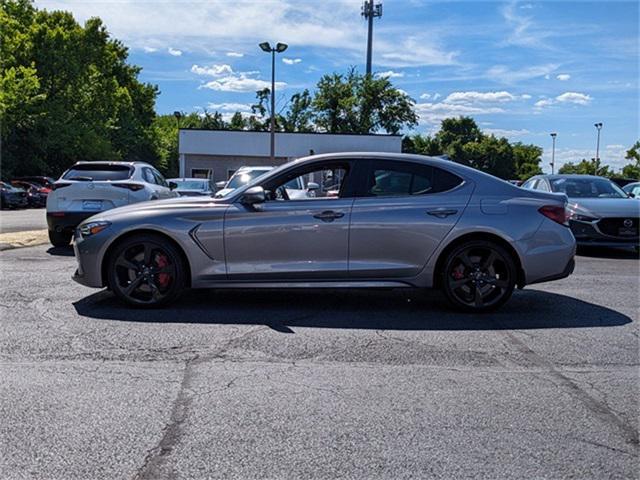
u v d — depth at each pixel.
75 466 2.89
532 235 5.98
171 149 74.12
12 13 45.53
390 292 7.12
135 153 58.69
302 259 5.95
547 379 4.17
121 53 60.12
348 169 6.13
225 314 5.92
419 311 6.17
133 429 3.29
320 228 5.91
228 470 2.87
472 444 3.17
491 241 6.00
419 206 5.97
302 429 3.31
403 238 5.93
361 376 4.17
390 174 6.12
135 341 4.94
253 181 6.21
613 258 11.20
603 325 5.68
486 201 6.03
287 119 66.44
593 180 12.83
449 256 5.98
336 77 61.78
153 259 6.03
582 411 3.62
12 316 5.72
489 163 95.38
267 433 3.26
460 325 5.62
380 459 2.99
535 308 6.39
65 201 10.41
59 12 47.47
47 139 42.69
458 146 95.62
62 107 44.41
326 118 62.28
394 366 4.40
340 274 5.96
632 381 4.16
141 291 6.07
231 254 5.95
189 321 5.62
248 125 87.38
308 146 39.66
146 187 10.79
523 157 106.81
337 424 3.38
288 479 2.79
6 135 39.62
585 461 3.01
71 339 4.97
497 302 6.05
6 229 15.22
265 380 4.06
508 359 4.61
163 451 3.04
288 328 5.41
